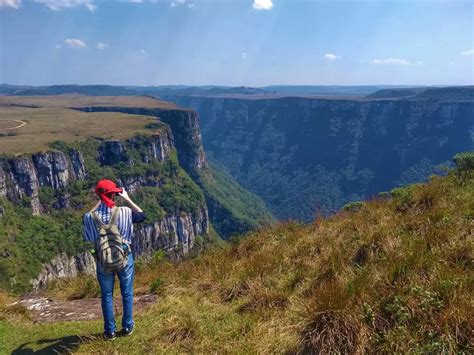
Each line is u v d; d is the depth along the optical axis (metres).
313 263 7.37
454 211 7.69
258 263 7.79
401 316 4.70
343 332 4.71
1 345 5.89
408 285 5.16
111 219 5.32
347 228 8.67
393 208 9.19
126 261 5.41
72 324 6.43
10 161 93.12
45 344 5.77
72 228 100.56
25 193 95.00
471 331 4.30
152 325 6.00
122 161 134.25
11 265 76.44
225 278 7.63
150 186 138.00
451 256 5.90
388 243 6.77
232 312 6.30
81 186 113.38
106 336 5.62
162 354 5.23
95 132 147.62
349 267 6.69
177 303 6.84
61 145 116.69
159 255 12.04
